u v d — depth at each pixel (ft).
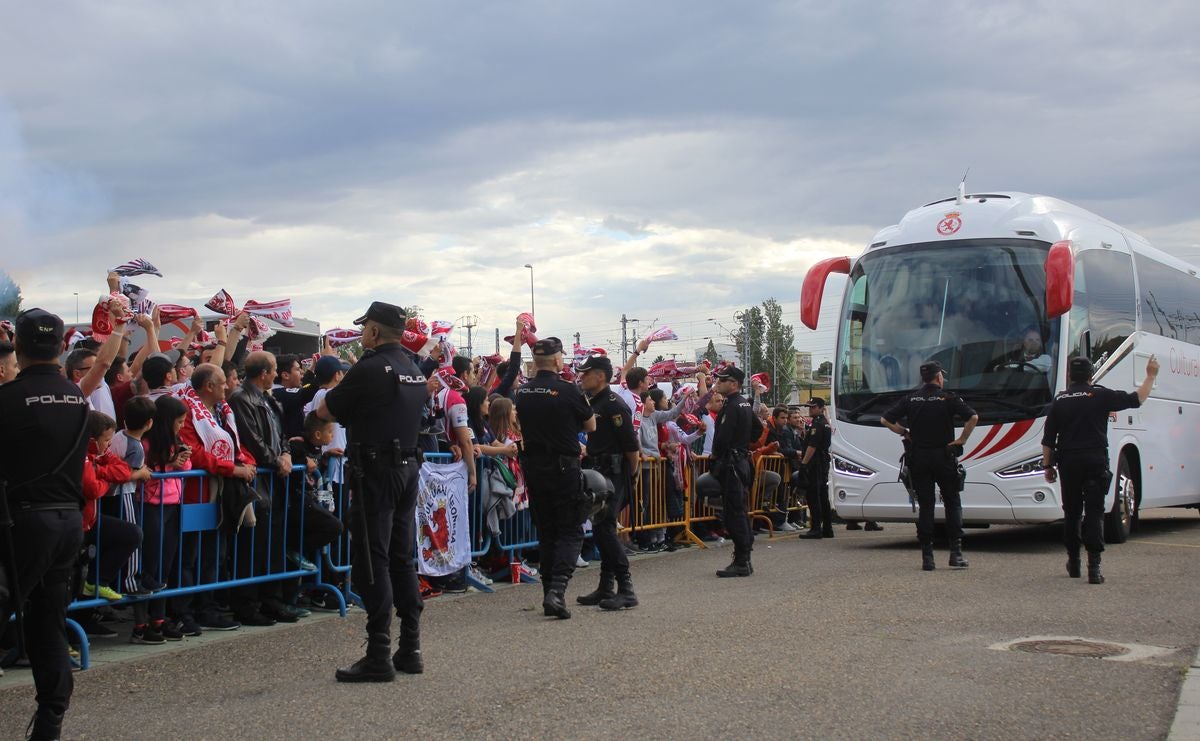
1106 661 21.90
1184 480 55.98
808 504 54.13
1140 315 51.80
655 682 20.12
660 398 46.85
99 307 26.02
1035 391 42.83
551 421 28.14
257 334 33.86
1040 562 40.06
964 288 44.91
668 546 46.73
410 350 32.68
